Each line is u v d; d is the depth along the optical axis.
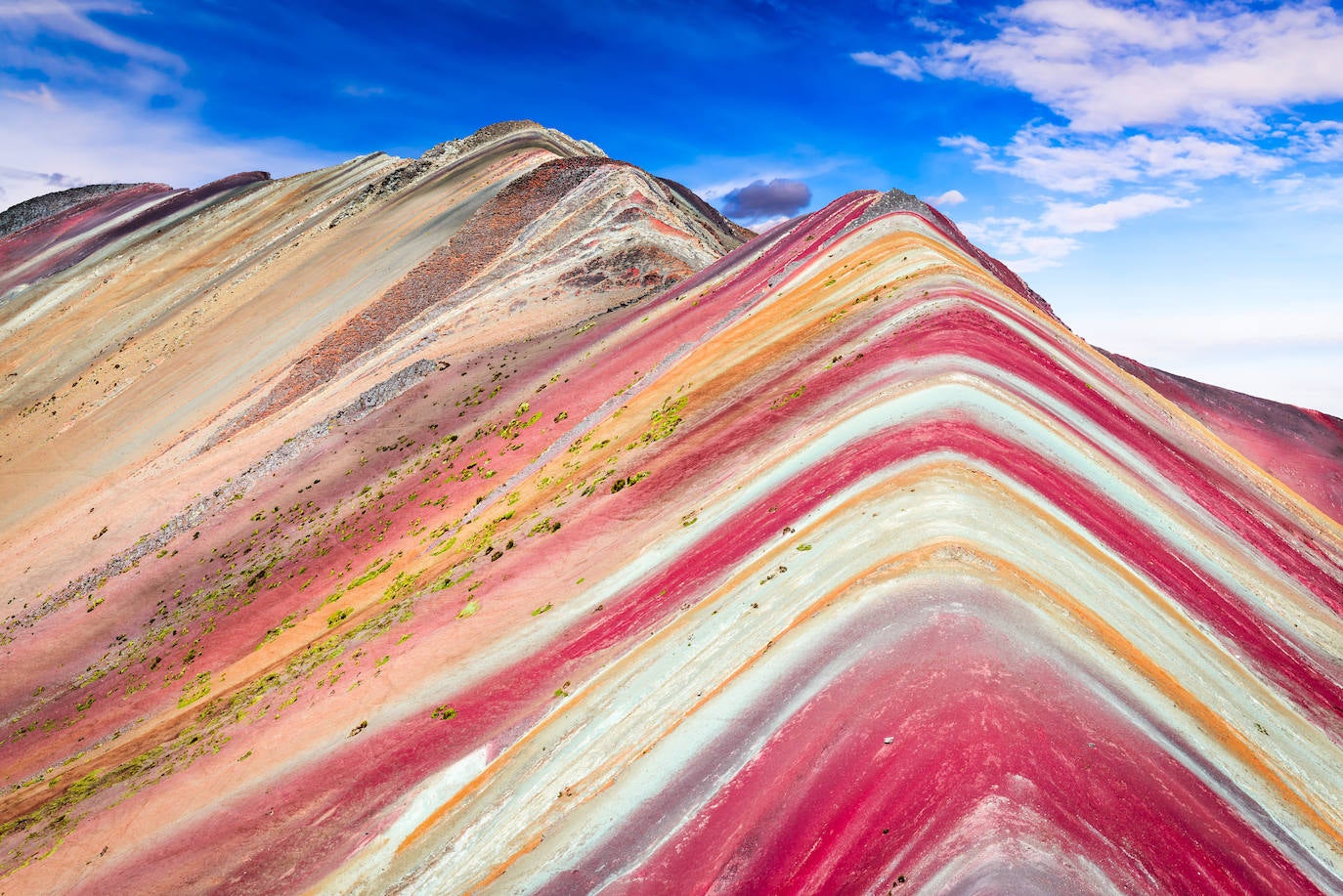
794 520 25.91
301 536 55.25
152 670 46.25
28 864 29.67
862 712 15.78
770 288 57.19
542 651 29.52
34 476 91.12
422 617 36.78
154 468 82.06
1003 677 15.29
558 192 104.44
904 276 44.03
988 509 21.11
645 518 35.78
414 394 68.56
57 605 58.34
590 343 66.81
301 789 27.61
